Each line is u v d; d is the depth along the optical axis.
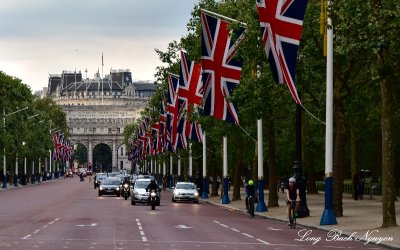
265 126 78.56
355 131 93.19
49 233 42.25
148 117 158.00
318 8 53.00
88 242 36.41
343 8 36.44
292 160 114.00
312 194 110.69
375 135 100.12
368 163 116.12
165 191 147.00
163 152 124.12
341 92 55.22
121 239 38.22
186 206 82.19
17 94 144.12
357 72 59.59
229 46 57.50
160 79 108.94
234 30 56.25
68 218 56.97
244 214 65.81
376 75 39.81
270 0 44.00
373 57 43.06
